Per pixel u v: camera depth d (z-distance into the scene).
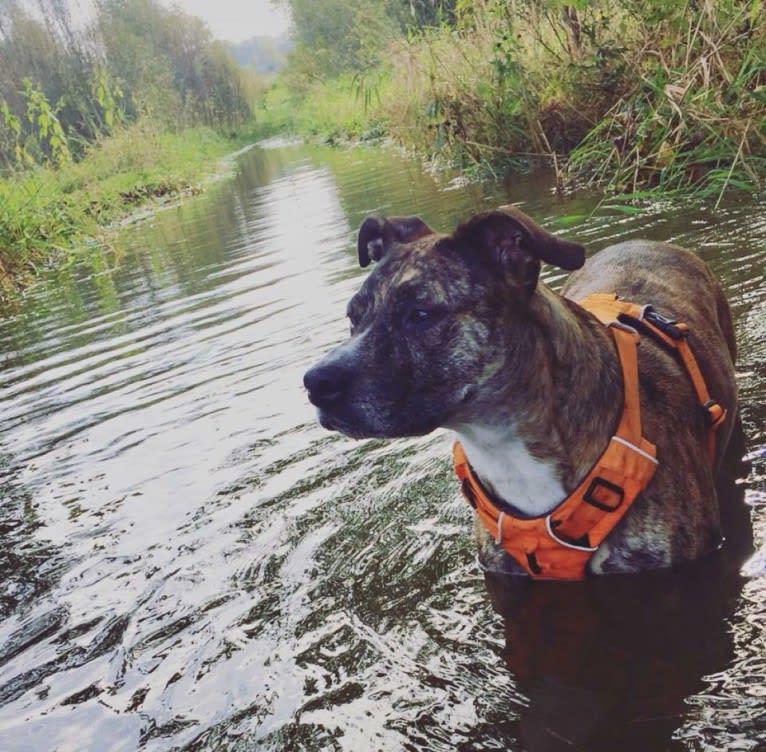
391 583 0.98
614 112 2.84
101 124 8.87
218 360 1.84
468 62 3.59
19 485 1.46
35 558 1.20
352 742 0.74
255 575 1.04
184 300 2.50
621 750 0.68
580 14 3.16
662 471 0.92
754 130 2.22
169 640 0.95
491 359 0.88
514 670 0.80
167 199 6.20
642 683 0.75
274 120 15.04
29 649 0.99
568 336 0.92
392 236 1.03
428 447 1.28
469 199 2.88
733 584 0.86
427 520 1.09
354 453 1.30
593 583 0.93
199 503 1.25
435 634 0.88
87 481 1.41
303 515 1.15
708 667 0.75
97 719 0.85
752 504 1.00
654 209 2.19
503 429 0.90
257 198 4.69
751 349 1.34
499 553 0.97
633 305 1.08
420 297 0.88
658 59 2.72
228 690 0.85
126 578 1.10
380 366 0.87
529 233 0.88
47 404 1.84
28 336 2.56
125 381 1.86
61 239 4.37
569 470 0.91
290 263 2.63
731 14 2.48
